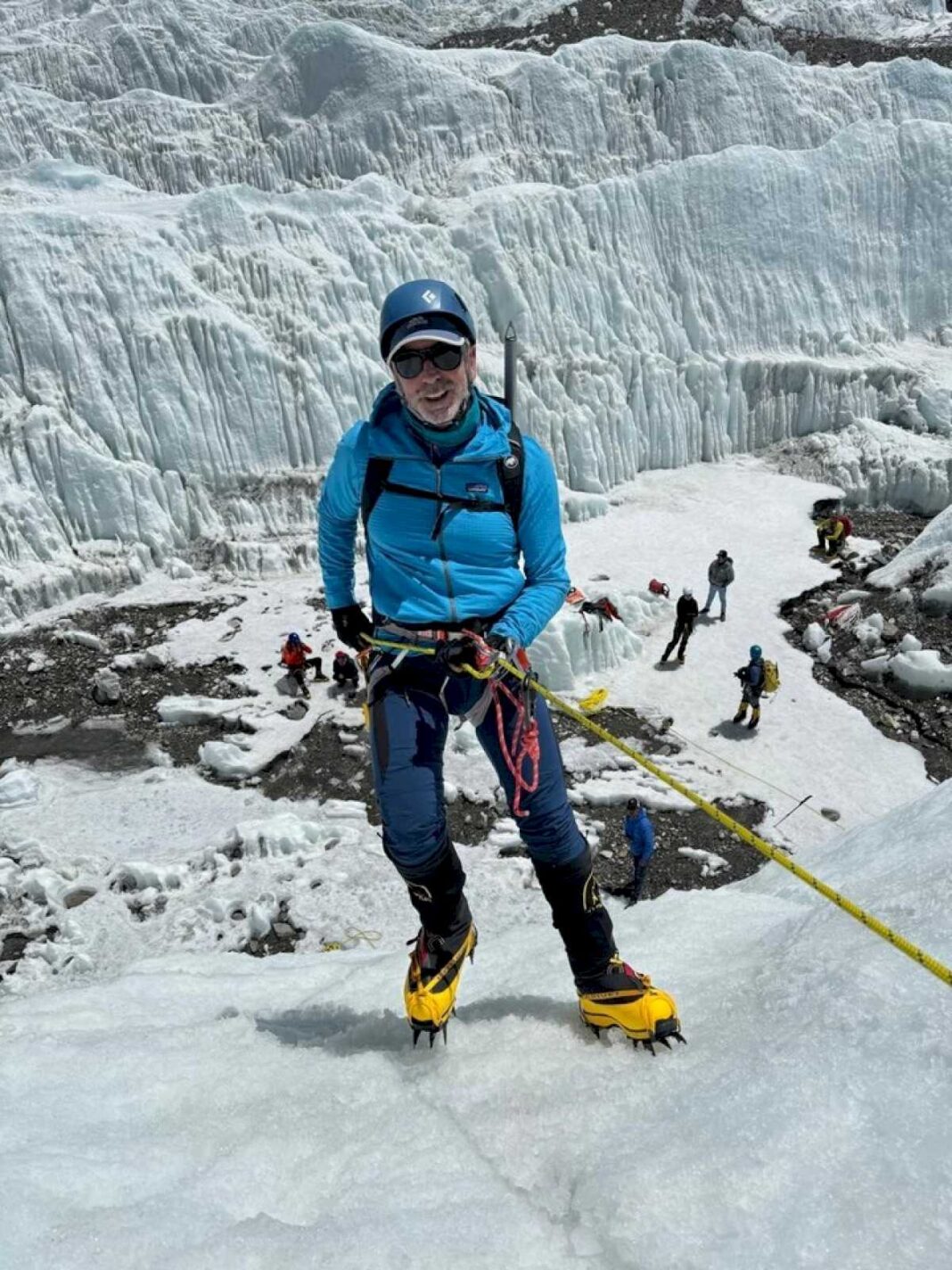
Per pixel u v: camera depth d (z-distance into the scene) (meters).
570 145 34.69
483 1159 2.53
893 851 5.48
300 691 17.06
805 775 15.02
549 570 2.99
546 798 2.90
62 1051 3.52
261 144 34.44
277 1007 4.52
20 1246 2.12
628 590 20.89
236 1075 3.21
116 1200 2.40
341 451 2.97
